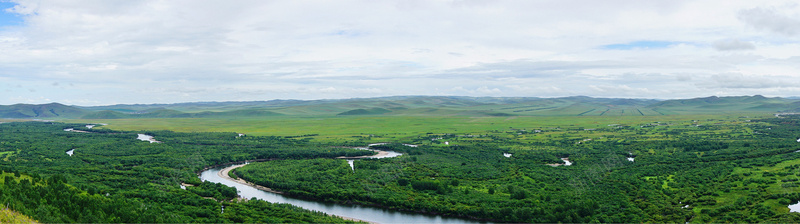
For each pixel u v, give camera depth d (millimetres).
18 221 199625
